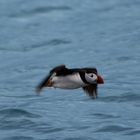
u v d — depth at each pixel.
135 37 20.02
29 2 25.48
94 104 13.65
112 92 14.42
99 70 16.67
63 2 25.42
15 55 18.91
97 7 24.62
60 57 18.36
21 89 15.33
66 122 12.51
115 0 25.58
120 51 18.45
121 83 15.25
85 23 22.38
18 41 20.53
